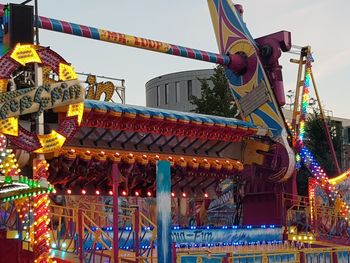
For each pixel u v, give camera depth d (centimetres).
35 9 1606
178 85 8256
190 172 2619
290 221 2831
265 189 2902
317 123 4509
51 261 1530
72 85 1445
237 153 2838
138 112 2325
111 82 2731
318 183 2864
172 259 1633
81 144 2319
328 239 2762
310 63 2931
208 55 2838
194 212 2825
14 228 1733
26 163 1939
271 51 2888
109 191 2428
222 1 3084
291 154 2797
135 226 1738
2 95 1424
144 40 2577
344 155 5478
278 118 2834
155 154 2508
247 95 2956
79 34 2400
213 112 3862
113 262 1572
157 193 1489
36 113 1458
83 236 1722
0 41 2059
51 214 1833
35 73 1492
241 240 2570
